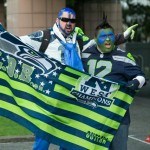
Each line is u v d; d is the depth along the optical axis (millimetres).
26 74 7414
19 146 10953
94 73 7297
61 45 7473
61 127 7348
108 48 7195
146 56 33000
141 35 45500
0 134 11617
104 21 7277
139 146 11188
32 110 7375
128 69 7211
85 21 24781
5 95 7477
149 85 23109
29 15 18266
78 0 24797
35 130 7359
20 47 7359
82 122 7328
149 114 15672
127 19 45312
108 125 7285
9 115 7465
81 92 7266
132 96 7258
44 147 7609
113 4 24406
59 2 18438
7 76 7477
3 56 7434
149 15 45156
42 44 7477
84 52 7473
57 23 7520
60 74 7285
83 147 7320
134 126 13531
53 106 7309
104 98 7258
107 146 7285
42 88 7348
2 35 7324
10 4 19188
